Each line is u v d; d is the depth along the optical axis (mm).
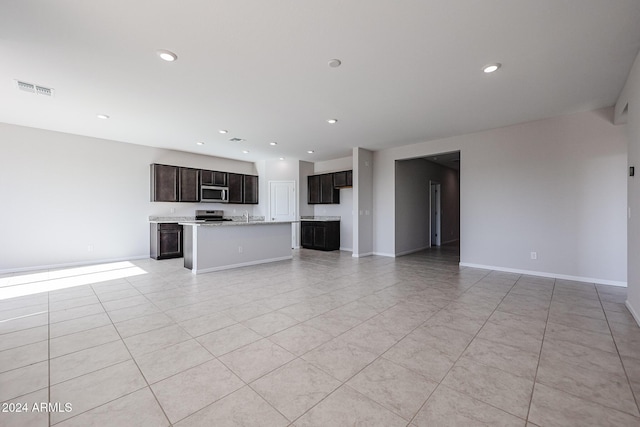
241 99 3564
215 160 7395
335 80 3066
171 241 6102
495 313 2854
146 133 5176
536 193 4453
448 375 1790
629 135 2916
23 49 2443
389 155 6457
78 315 2811
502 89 3291
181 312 2902
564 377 1764
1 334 2371
